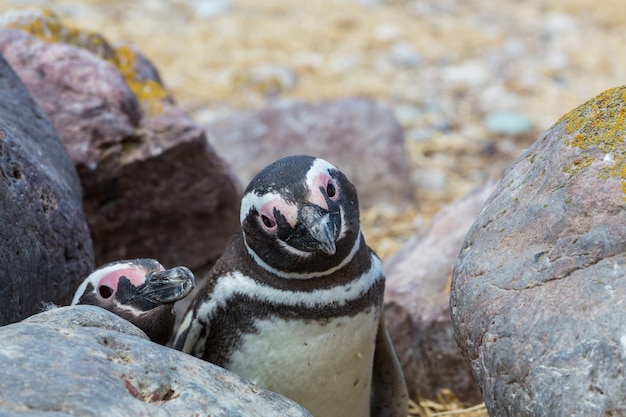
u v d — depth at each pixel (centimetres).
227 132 1642
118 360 574
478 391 1001
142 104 1182
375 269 825
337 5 2453
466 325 643
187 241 1200
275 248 766
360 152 1598
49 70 1130
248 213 776
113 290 795
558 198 620
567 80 2111
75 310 623
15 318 729
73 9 2212
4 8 2088
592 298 565
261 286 790
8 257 718
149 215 1160
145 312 789
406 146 1766
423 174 1700
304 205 743
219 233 1217
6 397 505
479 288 641
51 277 791
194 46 2145
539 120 1909
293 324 785
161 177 1145
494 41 2300
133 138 1128
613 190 593
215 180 1174
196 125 1152
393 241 1487
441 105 1975
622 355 535
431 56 2206
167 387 575
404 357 1027
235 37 2211
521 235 635
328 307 782
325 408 830
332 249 717
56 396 516
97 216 1134
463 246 690
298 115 1653
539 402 564
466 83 2080
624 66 2188
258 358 802
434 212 1584
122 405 533
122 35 2142
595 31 2392
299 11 2395
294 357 795
